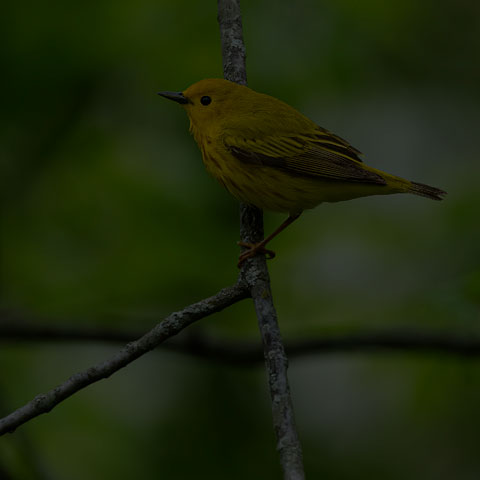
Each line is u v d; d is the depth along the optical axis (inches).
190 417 493.7
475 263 536.7
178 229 492.7
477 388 467.5
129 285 489.7
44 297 490.0
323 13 504.1
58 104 508.1
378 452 512.4
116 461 454.6
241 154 379.6
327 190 383.2
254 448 484.7
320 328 465.4
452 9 619.5
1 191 506.6
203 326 473.7
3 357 500.1
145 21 498.9
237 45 394.0
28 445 413.4
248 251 337.7
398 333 444.1
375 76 546.6
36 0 497.4
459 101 624.1
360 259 543.2
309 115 516.7
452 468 501.7
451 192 556.1
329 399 534.0
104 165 496.1
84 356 510.9
